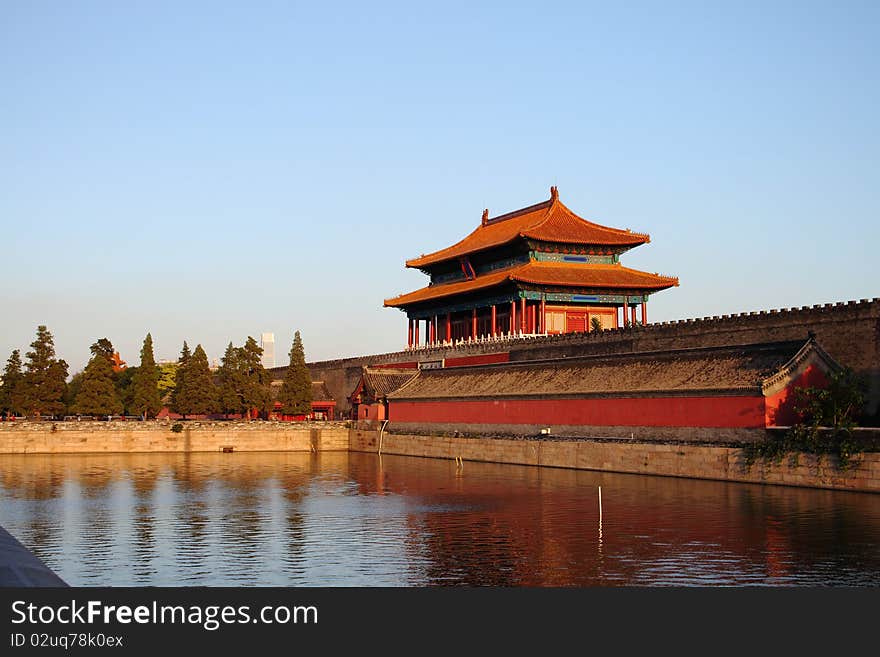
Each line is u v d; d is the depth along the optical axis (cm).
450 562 4566
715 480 7512
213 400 14662
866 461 6353
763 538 4944
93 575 4334
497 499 6919
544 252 13875
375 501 6956
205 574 4344
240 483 8444
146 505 6831
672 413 8200
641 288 13738
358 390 13888
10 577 1833
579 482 7931
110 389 13850
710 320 9456
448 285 15812
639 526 5447
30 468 10012
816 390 6962
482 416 10969
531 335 12950
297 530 5600
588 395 9238
